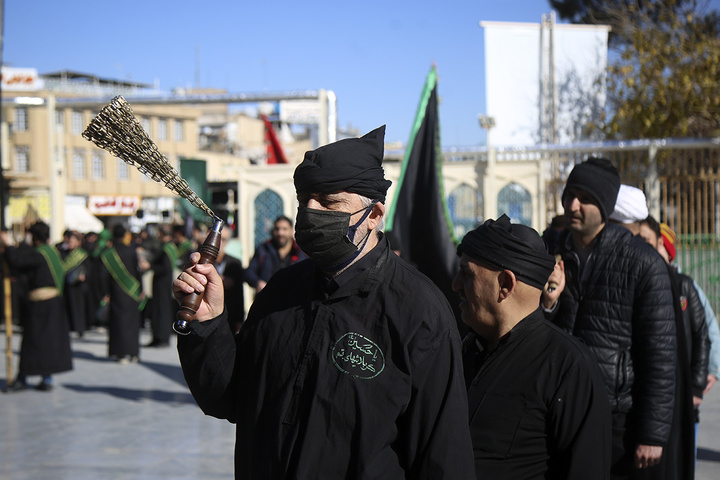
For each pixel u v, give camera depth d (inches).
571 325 145.5
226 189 740.7
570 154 505.7
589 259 145.8
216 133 2192.4
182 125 1882.4
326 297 87.1
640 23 685.9
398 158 527.5
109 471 243.4
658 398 138.3
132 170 1886.1
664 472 147.4
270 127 676.1
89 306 607.5
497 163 488.4
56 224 554.6
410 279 86.3
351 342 83.4
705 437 271.0
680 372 155.1
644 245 145.1
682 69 608.4
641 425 138.5
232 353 91.0
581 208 145.3
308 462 80.5
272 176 513.7
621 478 141.7
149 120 1795.0
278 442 83.0
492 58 639.1
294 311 88.4
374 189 86.6
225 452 265.7
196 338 88.3
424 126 263.0
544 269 108.7
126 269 449.1
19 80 1587.1
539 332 108.9
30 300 370.6
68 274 560.1
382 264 86.7
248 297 516.1
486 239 108.5
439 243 257.4
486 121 531.2
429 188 260.7
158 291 524.1
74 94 1635.1
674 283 157.5
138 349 458.9
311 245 84.7
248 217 519.8
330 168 84.6
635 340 142.2
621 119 612.4
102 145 85.4
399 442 83.0
